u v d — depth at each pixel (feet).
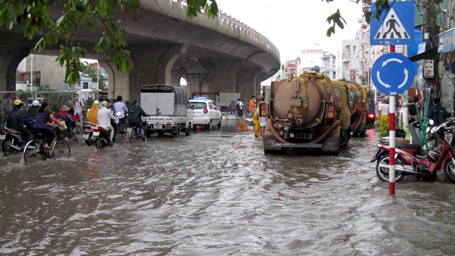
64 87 231.09
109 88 154.92
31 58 205.67
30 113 65.36
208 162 51.19
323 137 56.95
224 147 68.44
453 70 52.85
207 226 25.08
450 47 47.85
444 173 37.86
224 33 143.23
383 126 77.46
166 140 82.07
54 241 22.68
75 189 35.42
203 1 20.47
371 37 31.60
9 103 73.26
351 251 20.62
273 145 57.41
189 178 40.45
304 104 55.16
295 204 30.12
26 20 17.62
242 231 24.06
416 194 32.94
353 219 26.16
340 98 64.18
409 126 39.06
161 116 87.61
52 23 18.38
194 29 130.41
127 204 30.40
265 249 21.08
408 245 21.27
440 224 24.81
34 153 50.01
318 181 38.75
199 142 77.61
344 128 64.69
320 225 25.00
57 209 29.12
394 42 31.30
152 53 139.03
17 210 28.89
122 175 42.09
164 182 38.50
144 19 106.01
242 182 38.37
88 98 94.89
